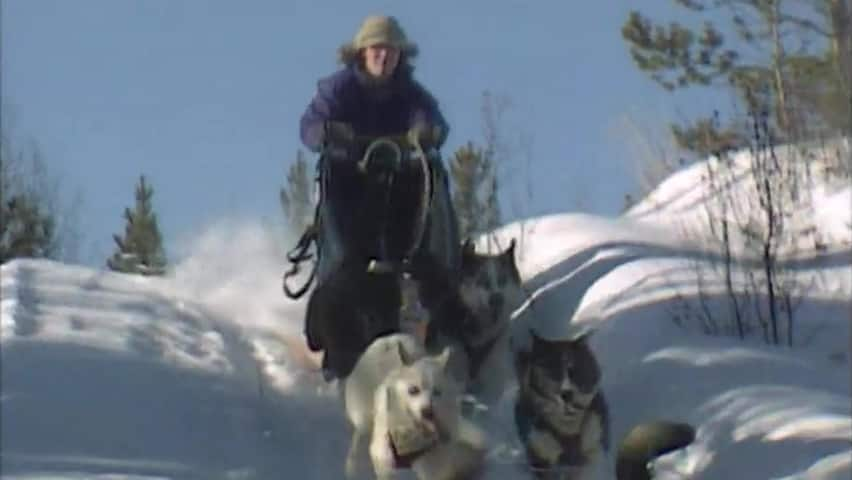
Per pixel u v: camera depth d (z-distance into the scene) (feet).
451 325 43.65
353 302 42.39
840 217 58.29
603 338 46.88
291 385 44.04
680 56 101.81
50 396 38.34
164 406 39.88
